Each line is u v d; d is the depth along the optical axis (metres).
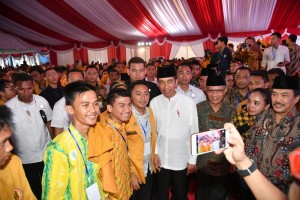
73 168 1.48
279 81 1.72
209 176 2.73
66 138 1.49
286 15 10.25
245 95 3.38
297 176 0.57
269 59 5.09
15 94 3.08
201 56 14.73
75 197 1.48
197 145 1.17
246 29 12.72
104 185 1.66
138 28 12.84
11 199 1.39
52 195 1.39
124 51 16.69
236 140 1.06
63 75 5.56
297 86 1.69
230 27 12.34
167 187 2.70
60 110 2.69
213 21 11.29
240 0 8.57
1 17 11.45
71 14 10.69
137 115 2.35
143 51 16.27
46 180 1.40
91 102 1.50
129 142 2.28
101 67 11.31
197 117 2.59
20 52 15.95
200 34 14.18
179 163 2.59
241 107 2.74
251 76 3.14
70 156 1.47
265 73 3.12
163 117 2.59
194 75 4.86
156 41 15.40
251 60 5.81
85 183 1.56
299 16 10.27
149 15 10.59
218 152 1.13
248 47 5.85
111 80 5.41
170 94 2.54
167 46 15.30
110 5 9.42
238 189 3.15
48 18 11.43
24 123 2.68
